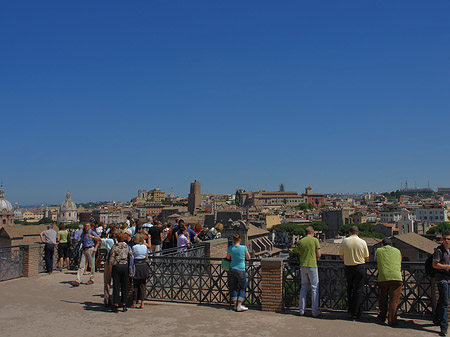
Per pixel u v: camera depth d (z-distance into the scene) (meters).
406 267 11.91
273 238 148.88
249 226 77.56
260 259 12.91
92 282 18.16
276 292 12.62
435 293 11.45
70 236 22.67
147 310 13.16
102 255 21.98
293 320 11.73
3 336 10.76
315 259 12.16
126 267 13.23
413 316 11.77
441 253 10.70
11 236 64.88
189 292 14.70
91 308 13.66
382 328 10.97
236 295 13.02
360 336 10.36
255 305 13.16
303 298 12.23
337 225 179.62
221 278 13.78
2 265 18.75
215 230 22.72
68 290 16.83
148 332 10.94
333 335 10.45
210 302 13.79
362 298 12.39
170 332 10.89
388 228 146.12
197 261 18.03
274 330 10.90
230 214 94.12
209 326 11.34
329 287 12.47
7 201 158.75
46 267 21.16
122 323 11.82
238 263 12.93
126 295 13.31
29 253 19.83
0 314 13.03
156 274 14.68
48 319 12.37
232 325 11.39
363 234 135.38
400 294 11.65
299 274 12.91
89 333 10.93
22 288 17.27
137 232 15.46
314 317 11.96
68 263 22.39
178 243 18.12
